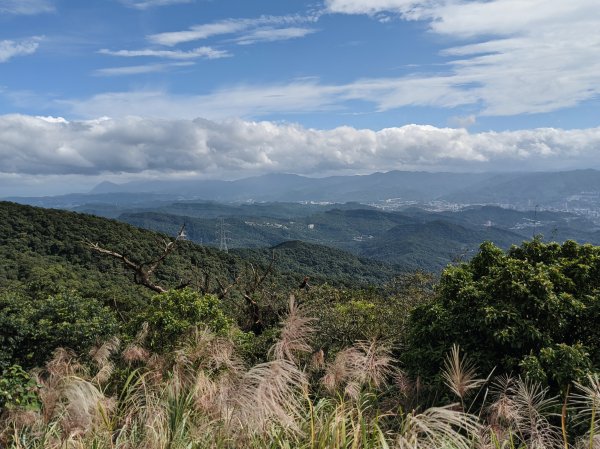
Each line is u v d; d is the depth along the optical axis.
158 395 3.39
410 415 2.71
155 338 7.85
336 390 3.46
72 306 9.64
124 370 4.58
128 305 22.31
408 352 6.00
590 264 6.13
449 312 6.19
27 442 3.32
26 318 8.91
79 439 2.92
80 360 5.35
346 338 7.90
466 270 7.24
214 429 2.82
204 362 3.70
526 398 3.08
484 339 5.66
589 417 3.49
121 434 3.01
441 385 4.16
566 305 5.50
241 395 2.81
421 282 12.29
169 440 2.78
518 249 7.07
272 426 2.71
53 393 3.60
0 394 4.39
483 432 2.81
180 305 9.31
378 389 3.84
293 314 3.45
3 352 8.09
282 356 3.14
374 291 14.62
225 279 39.81
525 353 5.38
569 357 4.72
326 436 2.66
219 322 9.48
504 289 5.68
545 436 2.96
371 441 2.60
